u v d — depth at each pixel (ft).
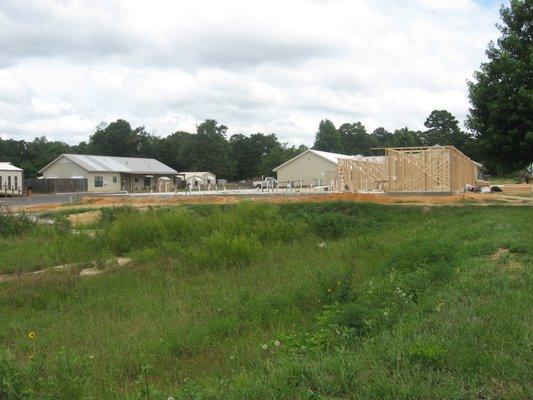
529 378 14.97
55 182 209.97
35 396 16.74
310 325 26.18
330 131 367.25
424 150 102.37
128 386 19.94
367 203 82.89
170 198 117.60
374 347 18.17
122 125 333.83
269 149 328.49
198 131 311.27
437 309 21.90
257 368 18.85
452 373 15.64
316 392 15.02
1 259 51.96
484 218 56.13
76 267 47.62
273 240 55.88
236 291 35.60
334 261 42.68
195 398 15.79
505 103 71.36
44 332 29.89
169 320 30.01
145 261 48.80
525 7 74.49
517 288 24.31
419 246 37.96
